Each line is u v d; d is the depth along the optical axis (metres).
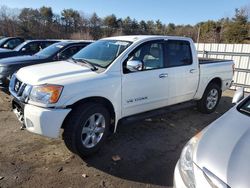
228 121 2.67
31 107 3.31
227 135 2.38
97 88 3.57
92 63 4.05
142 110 4.31
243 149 2.14
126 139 4.36
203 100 5.62
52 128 3.25
